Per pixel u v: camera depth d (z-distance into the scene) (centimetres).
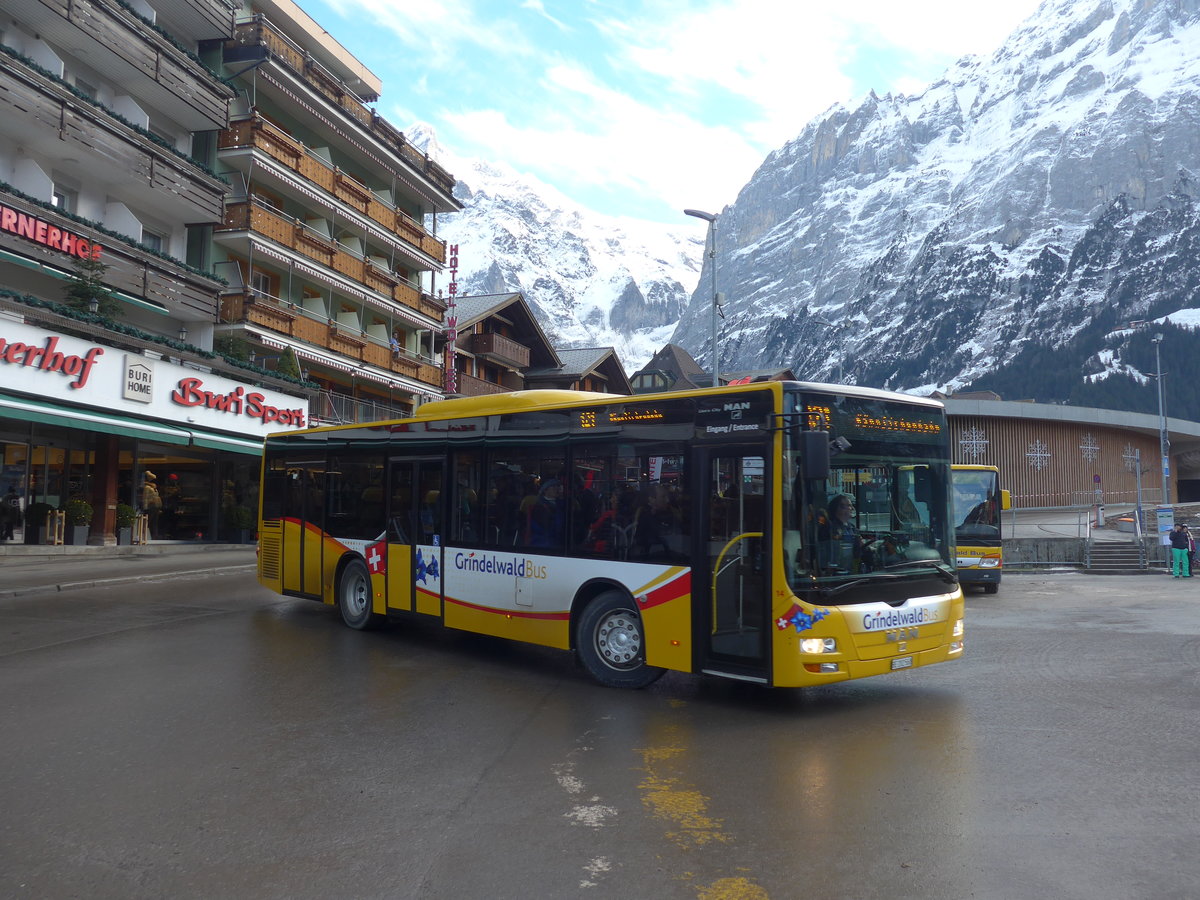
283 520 1394
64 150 2373
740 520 817
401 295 4278
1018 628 1433
